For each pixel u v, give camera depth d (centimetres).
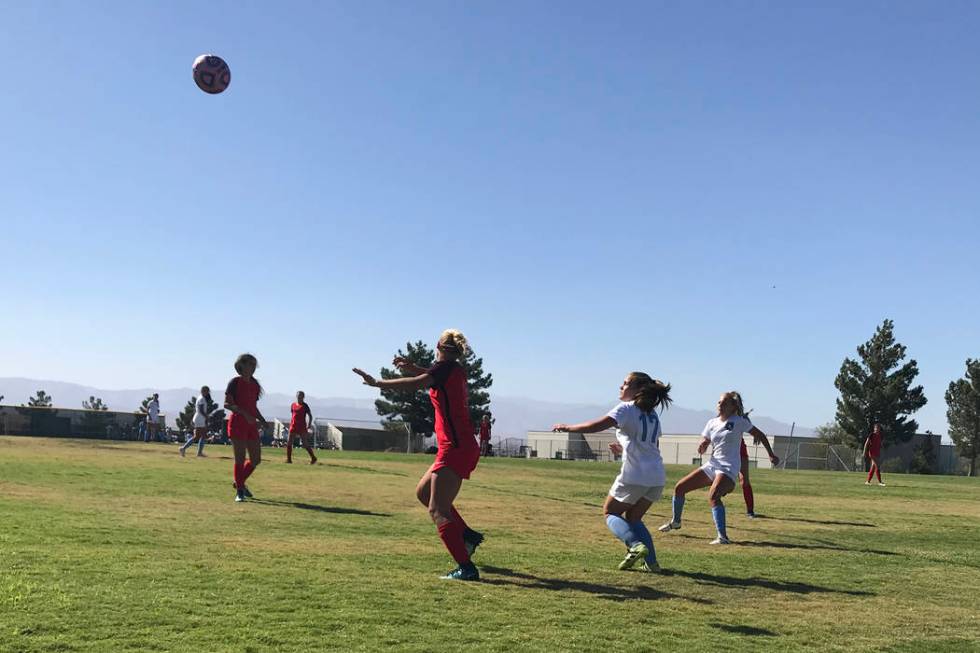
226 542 888
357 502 1376
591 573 821
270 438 5591
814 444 7256
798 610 711
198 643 513
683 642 584
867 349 8462
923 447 8150
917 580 890
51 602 584
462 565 756
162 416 5091
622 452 851
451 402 770
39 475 1560
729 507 1672
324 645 523
